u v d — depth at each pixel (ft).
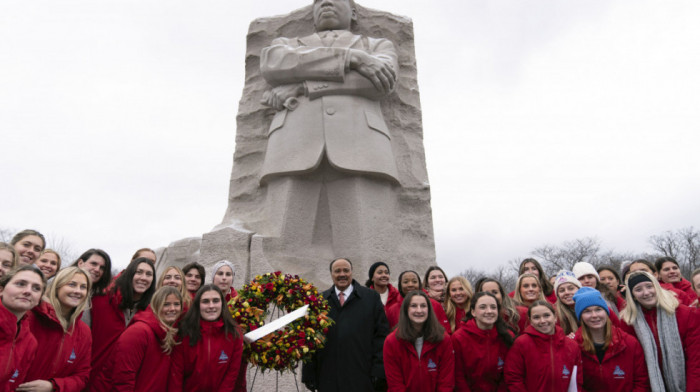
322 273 18.63
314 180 19.70
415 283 13.06
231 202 21.49
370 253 18.43
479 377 10.46
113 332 10.56
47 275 11.05
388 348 10.48
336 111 19.33
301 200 19.45
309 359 11.17
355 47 20.65
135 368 9.36
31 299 7.89
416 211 20.86
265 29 23.20
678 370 10.06
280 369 11.31
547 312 10.11
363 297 11.79
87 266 10.73
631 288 10.84
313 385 11.89
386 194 19.79
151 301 10.02
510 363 10.18
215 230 19.06
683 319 10.27
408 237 20.33
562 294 11.80
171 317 9.87
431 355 10.30
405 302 10.44
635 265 13.74
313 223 19.47
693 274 11.30
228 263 12.39
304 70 19.52
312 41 21.01
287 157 19.30
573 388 9.77
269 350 10.88
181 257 20.22
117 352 9.39
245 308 11.37
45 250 11.26
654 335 10.49
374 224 18.93
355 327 11.41
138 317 9.93
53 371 8.69
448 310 12.19
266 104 21.01
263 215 20.02
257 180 21.27
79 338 9.17
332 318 11.72
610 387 10.16
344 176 19.35
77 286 9.06
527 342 10.14
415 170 21.25
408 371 10.27
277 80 20.30
